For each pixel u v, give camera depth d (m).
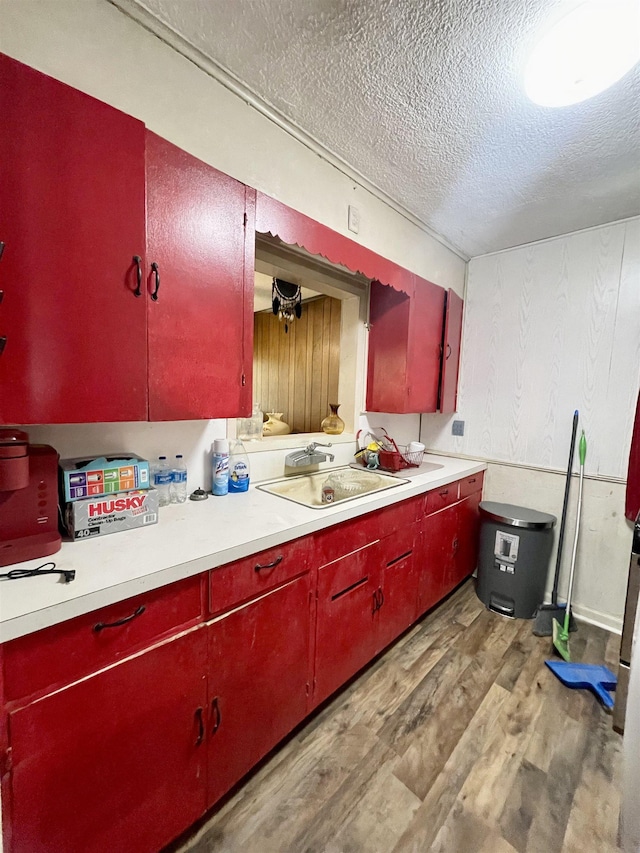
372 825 1.11
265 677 1.18
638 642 0.86
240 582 1.07
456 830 1.10
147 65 1.08
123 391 1.00
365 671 1.73
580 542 2.24
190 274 1.12
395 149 1.54
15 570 0.85
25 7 0.89
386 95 1.26
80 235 0.89
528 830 1.10
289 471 1.92
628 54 1.03
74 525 1.02
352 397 2.30
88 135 0.88
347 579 1.48
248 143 1.33
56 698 0.76
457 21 1.00
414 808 1.15
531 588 2.17
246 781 1.23
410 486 1.82
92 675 0.81
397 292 2.14
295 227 1.45
